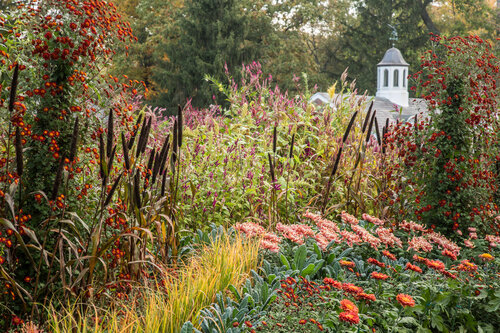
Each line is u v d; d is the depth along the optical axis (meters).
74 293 3.98
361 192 7.03
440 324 4.35
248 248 4.93
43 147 4.03
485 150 6.66
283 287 4.23
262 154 7.16
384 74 38.31
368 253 5.37
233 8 33.59
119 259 4.50
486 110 6.69
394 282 4.70
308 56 36.66
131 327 3.46
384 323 4.11
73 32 4.13
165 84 33.28
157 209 4.69
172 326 3.53
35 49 4.00
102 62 4.50
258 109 8.52
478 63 6.53
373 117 7.30
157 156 4.74
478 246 5.59
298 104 9.05
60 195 4.13
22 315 3.89
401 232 6.04
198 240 5.45
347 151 7.89
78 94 4.23
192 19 33.31
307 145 8.15
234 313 3.84
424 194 6.66
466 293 4.57
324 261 5.07
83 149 4.37
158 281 4.62
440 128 6.64
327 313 3.89
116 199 5.02
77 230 4.14
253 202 6.77
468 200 6.53
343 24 45.34
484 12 42.25
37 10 4.11
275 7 36.69
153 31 35.97
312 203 7.32
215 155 6.79
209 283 4.09
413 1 42.91
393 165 7.45
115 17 4.34
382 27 43.72
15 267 3.88
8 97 4.34
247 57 33.09
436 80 6.74
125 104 4.57
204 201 6.32
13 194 3.63
